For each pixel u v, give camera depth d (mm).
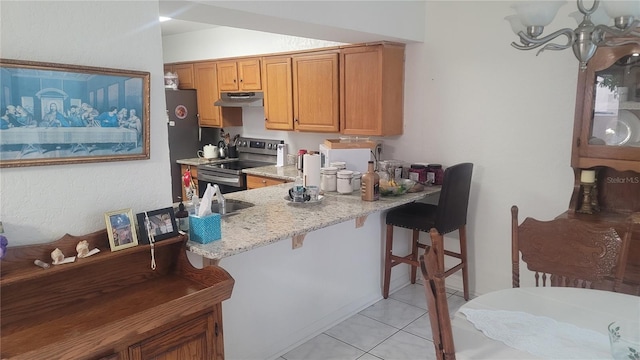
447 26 3258
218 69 4750
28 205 1536
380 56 3328
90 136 1650
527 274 3102
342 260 2928
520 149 3033
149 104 1812
